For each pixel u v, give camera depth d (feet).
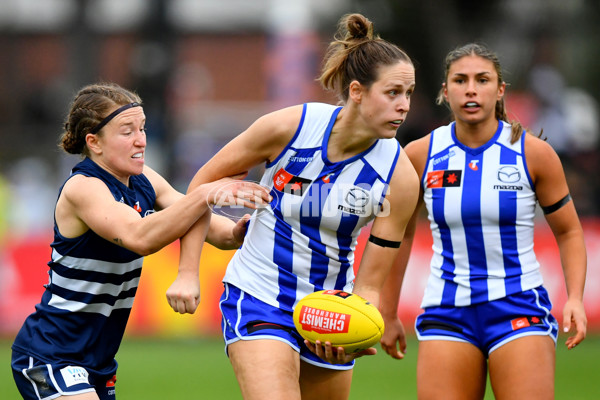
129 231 51.75
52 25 354.74
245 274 56.70
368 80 51.96
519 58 238.48
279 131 54.24
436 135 64.90
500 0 229.45
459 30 229.66
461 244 62.95
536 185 63.21
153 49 222.48
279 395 51.98
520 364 59.77
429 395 61.00
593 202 159.94
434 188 63.82
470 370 61.36
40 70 355.56
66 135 54.80
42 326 54.24
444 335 62.13
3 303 135.33
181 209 51.93
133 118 53.52
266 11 363.35
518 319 61.05
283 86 194.49
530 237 63.10
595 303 136.05
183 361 119.34
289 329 55.11
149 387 100.37
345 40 54.03
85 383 53.16
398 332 66.08
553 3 236.22
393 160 54.80
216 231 59.98
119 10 330.75
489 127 63.36
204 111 344.49
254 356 53.52
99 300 54.39
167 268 135.54
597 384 103.30
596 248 135.74
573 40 240.12
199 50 365.61
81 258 53.52
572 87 236.63
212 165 55.72
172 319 135.54
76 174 53.88
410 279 134.00
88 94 53.88
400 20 218.38
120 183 54.60
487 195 62.28
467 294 62.08
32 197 181.37
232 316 55.98
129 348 130.11
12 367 54.34
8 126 254.06
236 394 96.73
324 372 57.62
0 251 135.64
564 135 176.04
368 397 95.50
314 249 55.88
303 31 196.24
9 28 354.13
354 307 52.47
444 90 66.33
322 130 54.08
